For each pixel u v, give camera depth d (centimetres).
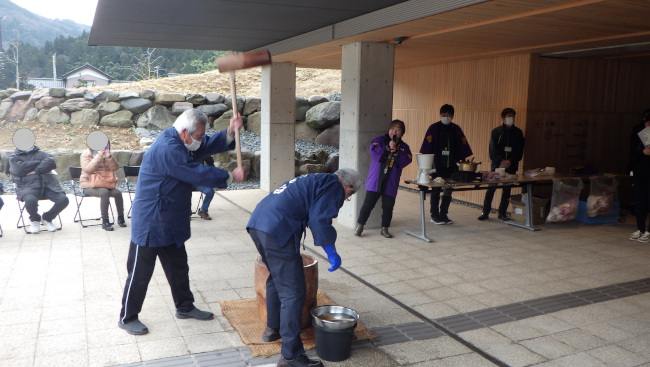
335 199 310
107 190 632
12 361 300
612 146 845
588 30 559
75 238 587
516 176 675
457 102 884
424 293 432
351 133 658
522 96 760
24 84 4906
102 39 813
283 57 852
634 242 618
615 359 321
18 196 600
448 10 468
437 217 699
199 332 346
